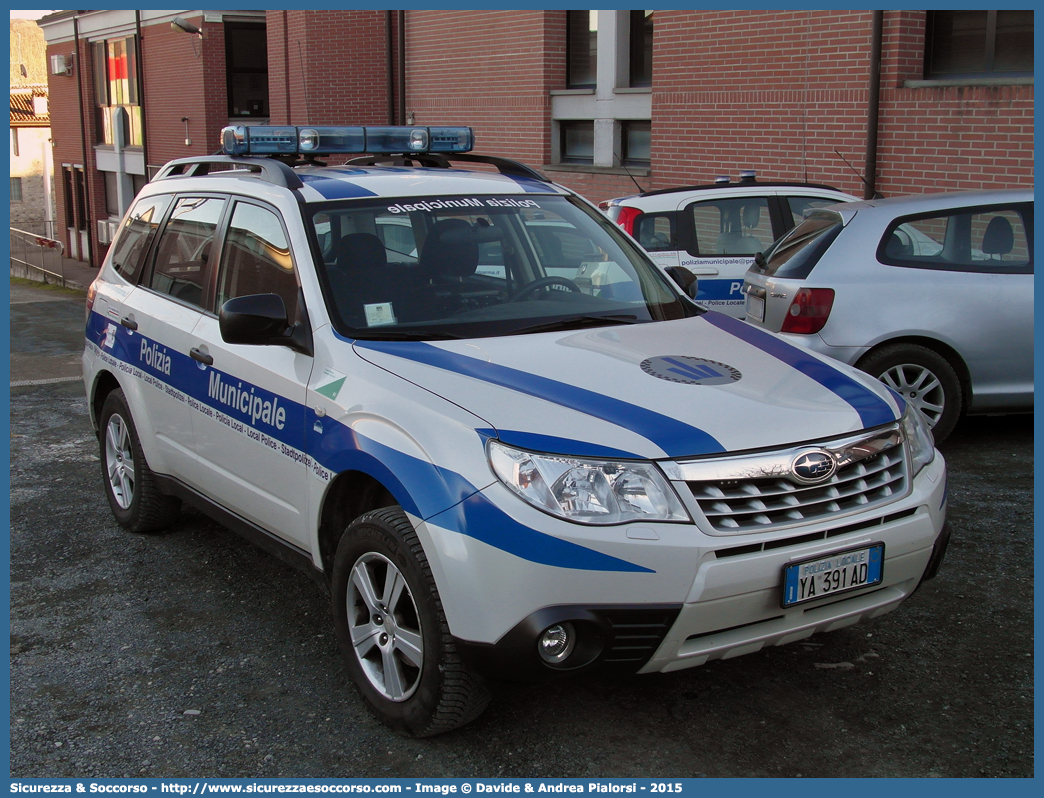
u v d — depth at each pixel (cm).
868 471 314
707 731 329
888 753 314
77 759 322
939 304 602
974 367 609
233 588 455
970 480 567
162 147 2866
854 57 1070
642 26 1414
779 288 630
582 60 1514
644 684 360
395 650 327
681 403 312
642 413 304
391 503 348
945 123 995
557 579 279
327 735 332
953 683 354
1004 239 609
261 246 412
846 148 1093
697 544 283
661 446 291
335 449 336
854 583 305
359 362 347
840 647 383
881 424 323
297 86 2089
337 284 377
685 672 368
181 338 447
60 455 697
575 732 330
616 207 845
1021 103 928
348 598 341
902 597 326
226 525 439
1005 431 673
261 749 325
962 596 421
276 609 432
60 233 3803
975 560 457
